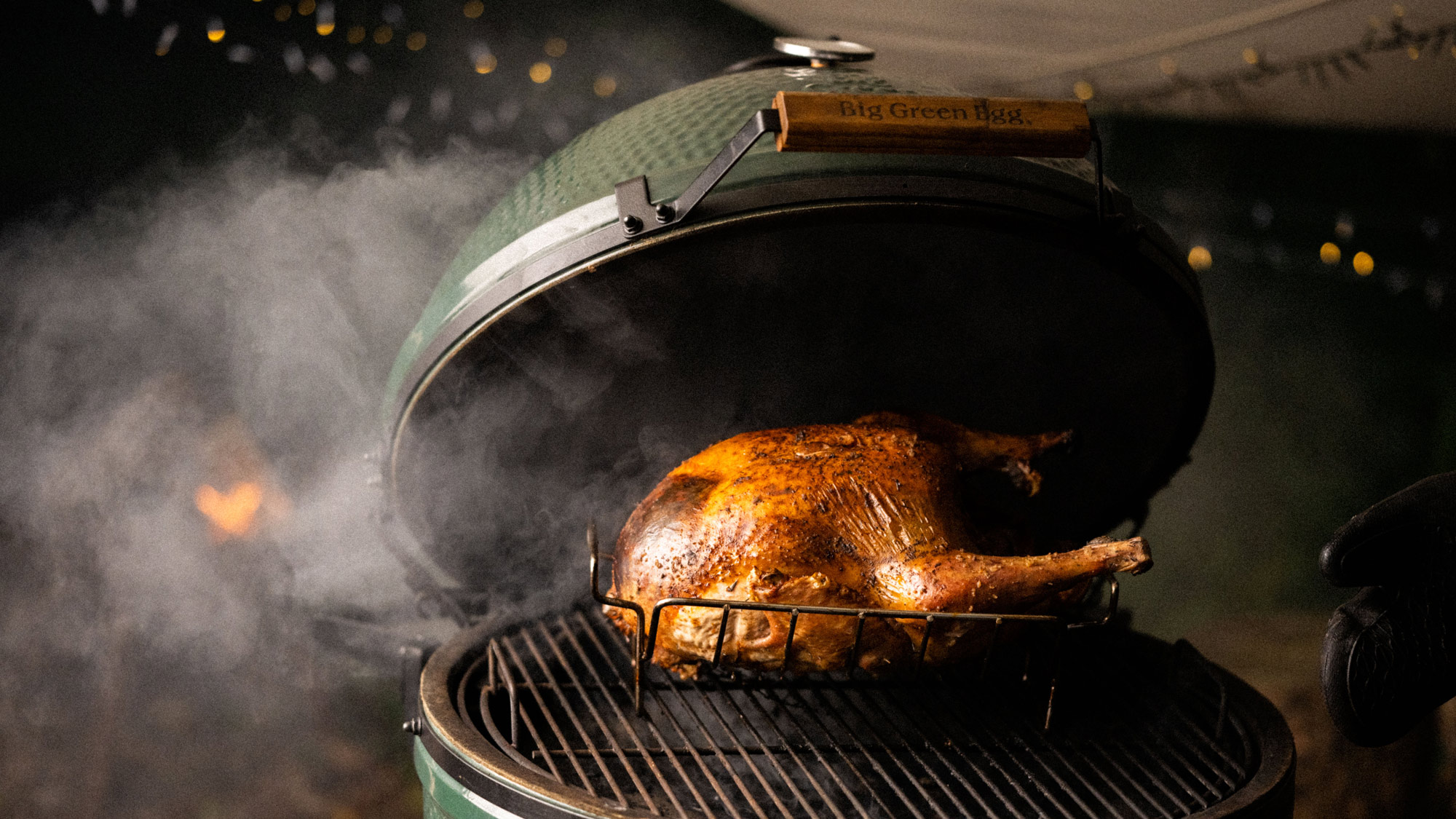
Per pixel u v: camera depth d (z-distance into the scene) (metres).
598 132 2.24
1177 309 2.20
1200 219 4.38
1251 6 2.62
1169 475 2.37
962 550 2.13
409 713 2.24
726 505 2.13
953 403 2.31
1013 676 2.31
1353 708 2.07
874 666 2.14
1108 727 2.23
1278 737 2.18
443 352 2.15
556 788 2.06
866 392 2.29
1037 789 2.15
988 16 2.93
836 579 2.12
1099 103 3.83
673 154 2.12
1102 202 2.10
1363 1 2.54
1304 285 4.60
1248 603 4.50
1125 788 2.15
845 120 2.01
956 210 2.09
